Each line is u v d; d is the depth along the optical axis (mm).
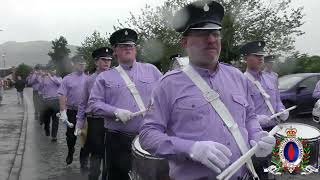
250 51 5465
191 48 2506
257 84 5426
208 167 2250
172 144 2355
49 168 7805
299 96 14227
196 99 2445
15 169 7648
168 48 18328
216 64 2580
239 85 2666
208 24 2441
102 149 6062
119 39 4941
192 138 2422
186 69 2527
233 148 2441
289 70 19891
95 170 6105
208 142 2264
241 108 2562
